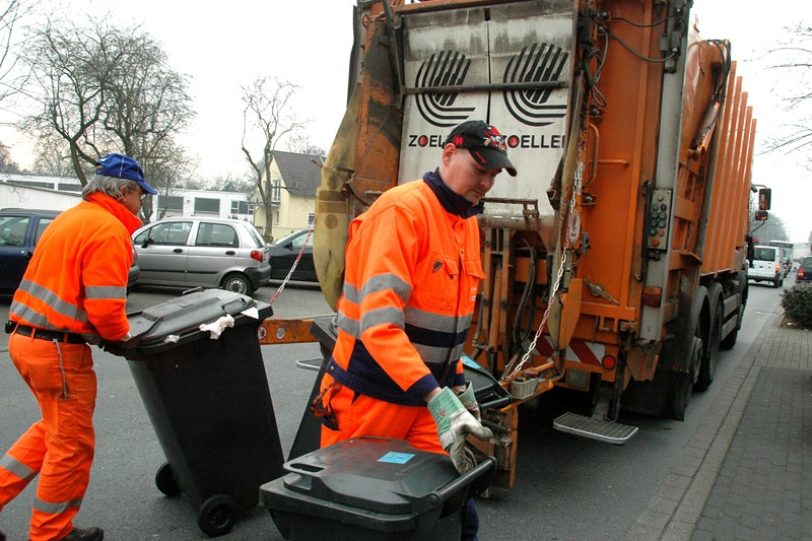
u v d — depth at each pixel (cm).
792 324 1404
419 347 230
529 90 487
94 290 301
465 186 228
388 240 215
